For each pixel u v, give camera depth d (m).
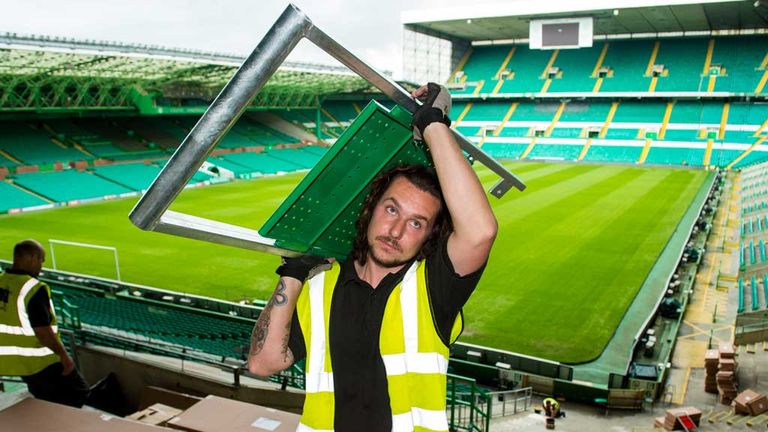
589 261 21.33
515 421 10.63
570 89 61.31
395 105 1.62
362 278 1.64
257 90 1.35
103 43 31.81
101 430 2.60
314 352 1.63
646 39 63.88
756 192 34.78
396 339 1.55
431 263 1.53
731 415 10.90
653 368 12.20
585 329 15.32
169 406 4.45
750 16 51.28
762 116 54.00
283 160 52.34
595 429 10.54
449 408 8.47
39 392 4.21
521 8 54.59
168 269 20.97
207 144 1.36
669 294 17.80
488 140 60.62
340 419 1.60
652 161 51.69
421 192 1.55
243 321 12.57
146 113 45.66
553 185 39.78
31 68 34.28
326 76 49.25
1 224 29.42
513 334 14.96
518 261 21.28
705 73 57.19
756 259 21.72
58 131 45.84
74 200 36.06
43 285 4.18
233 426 2.90
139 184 41.16
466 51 72.00
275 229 1.75
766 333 14.20
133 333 11.38
